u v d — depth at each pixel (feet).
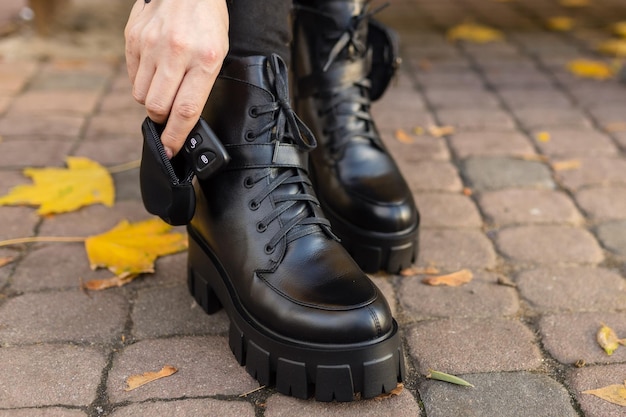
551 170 6.19
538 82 8.29
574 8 11.57
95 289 4.38
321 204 4.71
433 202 5.62
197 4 3.21
